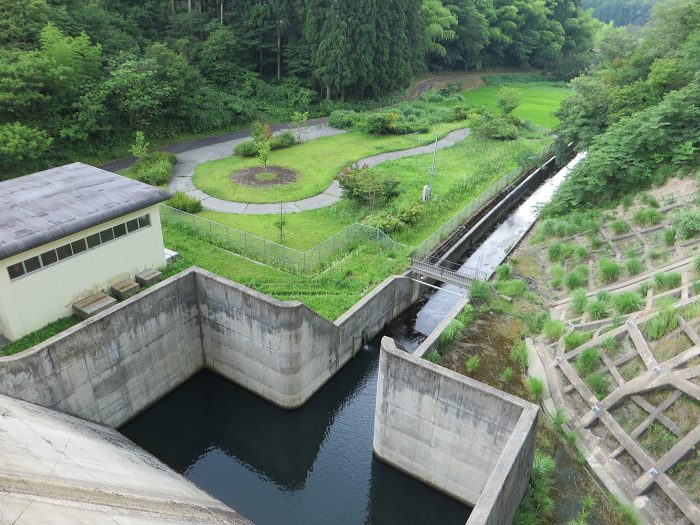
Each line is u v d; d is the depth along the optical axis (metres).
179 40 66.19
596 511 17.14
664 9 47.69
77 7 56.31
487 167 52.19
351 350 28.36
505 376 22.27
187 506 17.27
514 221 46.06
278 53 75.00
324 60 70.69
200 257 33.12
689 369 18.84
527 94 98.62
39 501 12.30
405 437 20.98
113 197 28.14
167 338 25.33
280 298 29.36
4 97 41.62
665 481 16.95
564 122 46.69
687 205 29.23
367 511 21.75
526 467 16.98
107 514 13.30
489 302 27.36
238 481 23.61
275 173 49.03
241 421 27.34
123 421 24.67
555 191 40.75
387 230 36.72
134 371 24.22
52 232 24.22
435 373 18.66
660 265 26.44
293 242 35.97
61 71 45.16
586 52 125.38
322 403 27.03
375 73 75.69
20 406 18.94
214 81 69.31
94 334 21.77
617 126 36.84
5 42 47.19
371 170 43.75
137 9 67.44
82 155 48.75
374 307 29.17
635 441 18.33
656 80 38.84
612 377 20.61
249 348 25.23
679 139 33.12
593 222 32.75
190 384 27.83
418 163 52.81
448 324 24.48
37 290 24.67
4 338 24.56
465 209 40.88
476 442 18.94
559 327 23.97
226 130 62.91
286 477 23.88
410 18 81.56
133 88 51.50
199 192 44.00
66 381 21.25
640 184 33.81
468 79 104.81
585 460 18.66
